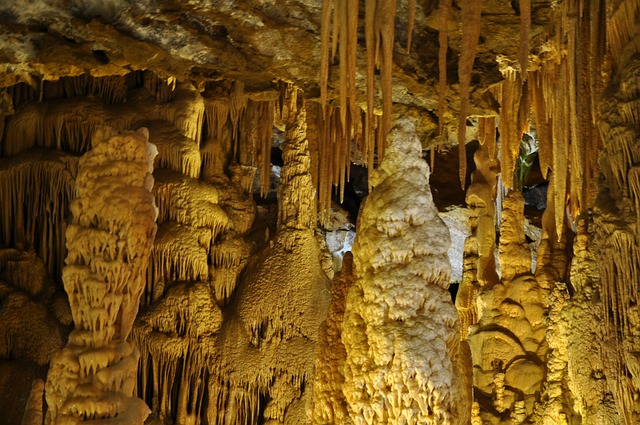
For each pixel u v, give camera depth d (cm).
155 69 826
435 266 458
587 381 699
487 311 1004
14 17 693
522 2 614
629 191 604
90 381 454
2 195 840
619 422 666
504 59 848
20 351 768
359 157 1386
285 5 749
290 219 945
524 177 1473
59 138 865
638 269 588
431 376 432
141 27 745
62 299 802
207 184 925
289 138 970
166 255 862
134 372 477
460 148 648
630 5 632
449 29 777
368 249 468
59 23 713
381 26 643
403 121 488
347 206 1512
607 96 637
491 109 905
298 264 926
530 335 971
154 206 484
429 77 847
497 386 951
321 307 923
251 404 870
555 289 889
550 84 1021
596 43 754
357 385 452
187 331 853
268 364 881
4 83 788
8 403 733
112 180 466
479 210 1135
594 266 716
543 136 1055
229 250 926
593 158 835
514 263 1007
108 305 464
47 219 842
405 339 437
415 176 477
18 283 803
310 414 530
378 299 452
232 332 873
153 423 813
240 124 1027
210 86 995
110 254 463
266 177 1070
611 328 611
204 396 866
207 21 765
